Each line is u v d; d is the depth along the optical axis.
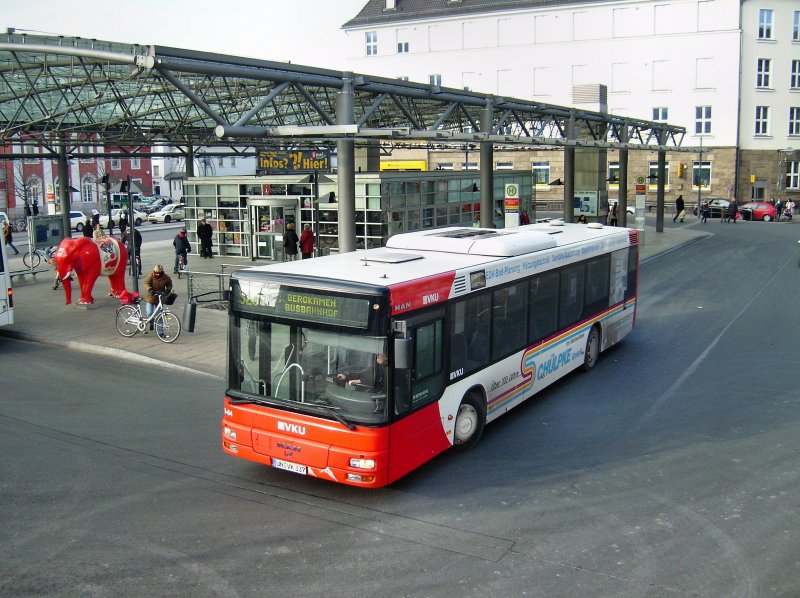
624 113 59.03
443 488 8.77
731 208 51.09
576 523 7.85
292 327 8.34
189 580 6.67
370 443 7.94
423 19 64.69
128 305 16.70
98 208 63.34
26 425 10.95
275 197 29.52
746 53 56.88
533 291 11.56
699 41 56.59
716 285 24.78
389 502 8.38
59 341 16.34
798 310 20.12
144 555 7.13
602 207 39.44
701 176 55.75
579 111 28.38
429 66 65.12
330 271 8.92
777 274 27.00
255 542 7.40
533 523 7.85
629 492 8.66
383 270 9.09
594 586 6.57
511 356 10.91
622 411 11.74
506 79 62.38
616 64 58.88
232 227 31.42
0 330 17.33
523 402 12.25
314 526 7.77
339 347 8.11
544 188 62.75
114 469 9.31
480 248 11.05
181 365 14.35
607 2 58.12
